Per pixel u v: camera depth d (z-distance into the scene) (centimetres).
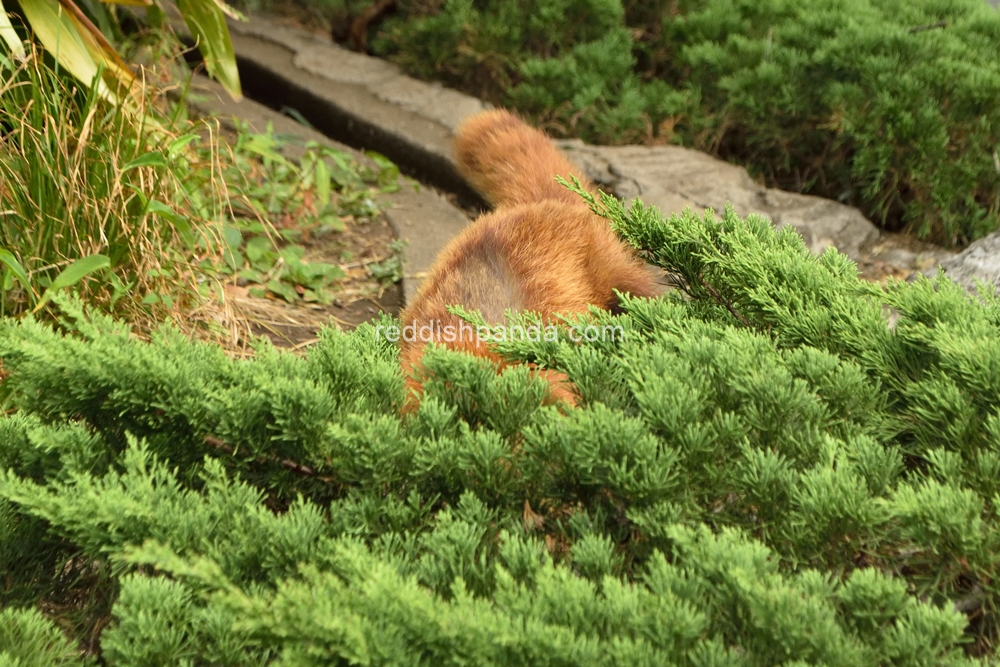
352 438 235
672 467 232
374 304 546
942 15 764
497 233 438
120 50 595
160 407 247
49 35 446
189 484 254
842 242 622
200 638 210
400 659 186
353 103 775
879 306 292
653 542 224
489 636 186
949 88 647
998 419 232
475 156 516
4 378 365
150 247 441
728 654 191
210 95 743
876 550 224
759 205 643
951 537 208
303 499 252
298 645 187
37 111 415
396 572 202
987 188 647
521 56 813
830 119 668
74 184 412
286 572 217
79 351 254
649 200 639
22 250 412
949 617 192
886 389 267
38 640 209
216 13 566
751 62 727
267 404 247
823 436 239
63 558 247
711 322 294
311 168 623
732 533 211
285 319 512
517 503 239
